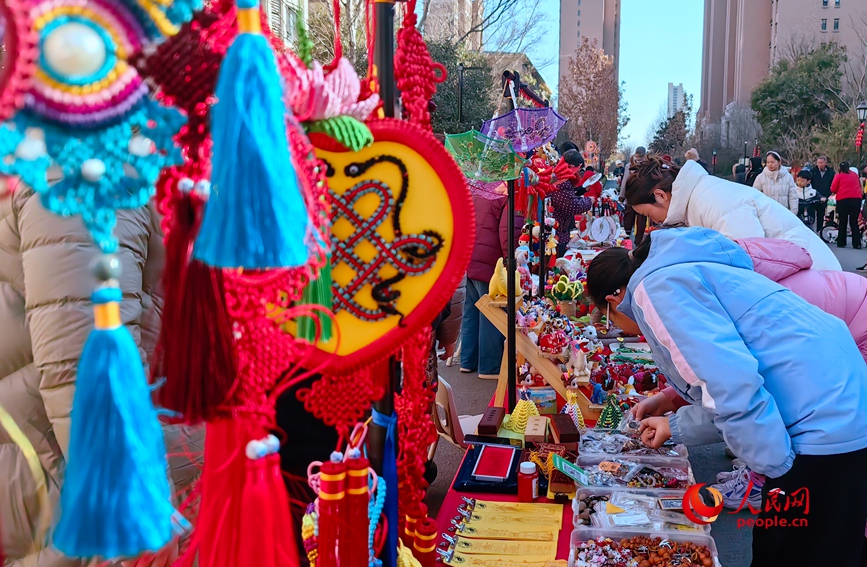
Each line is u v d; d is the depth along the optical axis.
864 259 10.88
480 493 2.41
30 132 0.59
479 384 4.81
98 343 0.65
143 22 0.63
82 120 0.61
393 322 1.01
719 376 1.70
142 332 1.54
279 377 0.99
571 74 31.44
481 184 4.15
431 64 1.17
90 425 0.64
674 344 1.78
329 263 0.94
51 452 1.48
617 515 2.10
